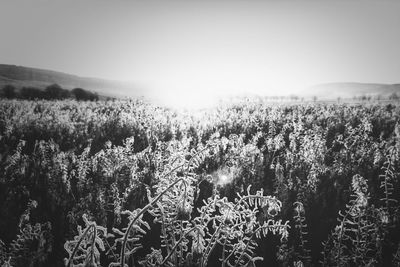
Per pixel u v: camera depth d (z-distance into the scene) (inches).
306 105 1066.7
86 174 417.4
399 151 430.0
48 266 261.9
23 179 405.4
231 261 270.5
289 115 807.7
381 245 267.7
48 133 636.1
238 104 1059.9
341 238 260.4
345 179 397.1
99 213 312.2
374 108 954.1
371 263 245.4
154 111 831.1
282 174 400.2
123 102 1077.1
